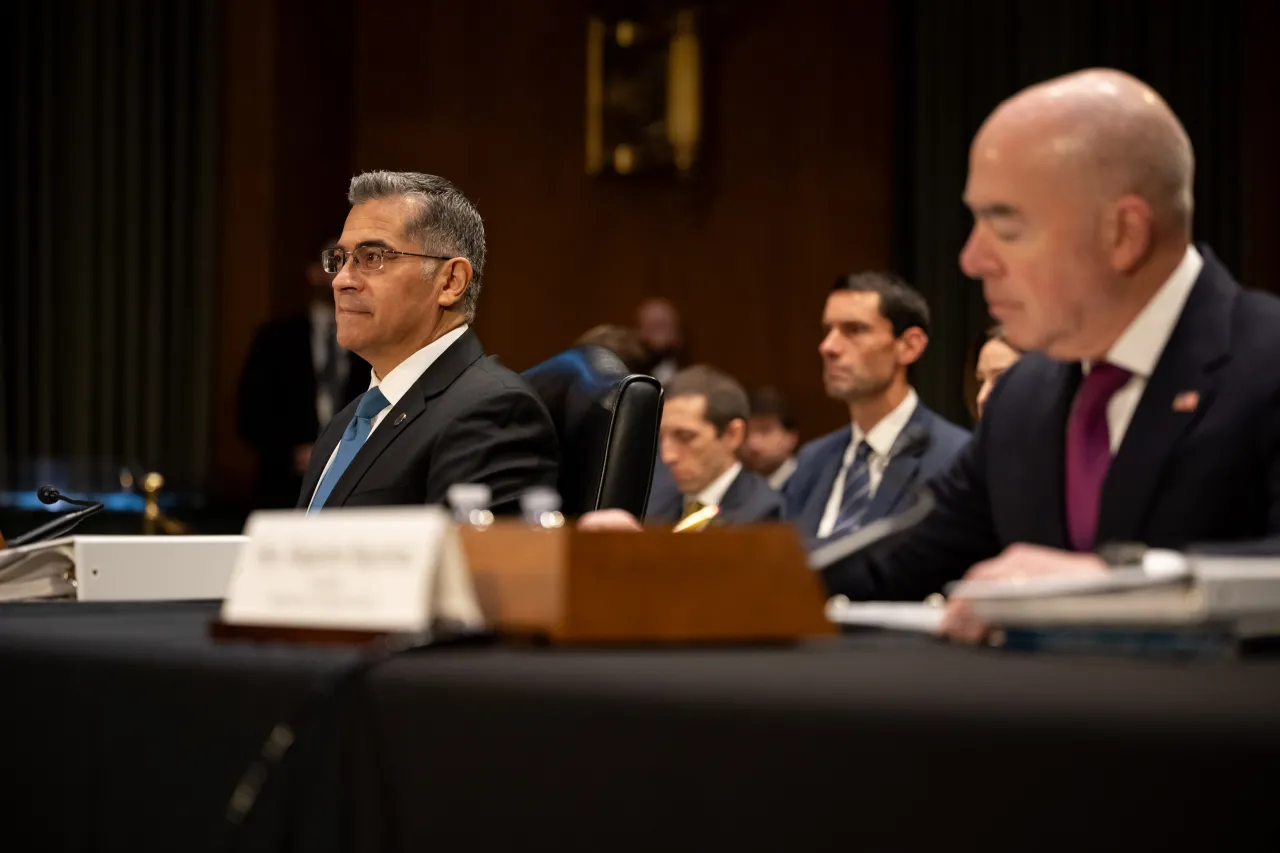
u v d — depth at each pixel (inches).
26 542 88.4
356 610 47.7
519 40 309.4
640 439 95.7
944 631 49.8
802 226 293.6
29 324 290.8
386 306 100.3
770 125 296.7
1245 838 28.8
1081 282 60.2
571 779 37.1
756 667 40.9
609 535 47.2
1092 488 64.6
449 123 310.7
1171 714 32.0
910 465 122.1
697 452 156.3
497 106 309.9
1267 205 254.8
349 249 101.5
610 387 97.3
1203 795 29.3
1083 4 261.0
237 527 260.7
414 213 101.7
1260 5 254.5
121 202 292.4
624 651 45.5
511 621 47.6
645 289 303.7
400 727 40.4
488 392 96.2
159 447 292.4
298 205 301.1
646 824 35.9
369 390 102.0
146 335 293.0
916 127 275.6
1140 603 44.3
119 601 79.6
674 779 35.6
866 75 289.9
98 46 291.6
